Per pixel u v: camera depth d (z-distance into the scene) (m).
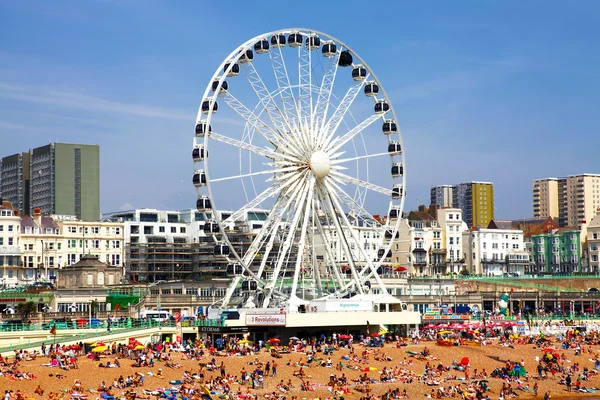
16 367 115.81
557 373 145.75
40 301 185.12
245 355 136.62
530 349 159.38
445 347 154.62
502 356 152.62
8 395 104.19
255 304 162.25
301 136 155.38
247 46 155.75
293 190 155.00
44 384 111.25
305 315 152.00
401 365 140.00
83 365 121.50
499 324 181.62
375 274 162.25
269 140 153.75
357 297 159.62
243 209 151.00
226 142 149.75
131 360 127.19
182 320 151.38
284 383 124.12
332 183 158.12
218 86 149.25
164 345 137.88
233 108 150.25
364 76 166.88
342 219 167.12
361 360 139.62
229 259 151.00
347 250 160.00
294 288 155.75
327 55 164.25
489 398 125.88
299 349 143.62
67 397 107.94
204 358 132.75
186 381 119.44
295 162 155.00
